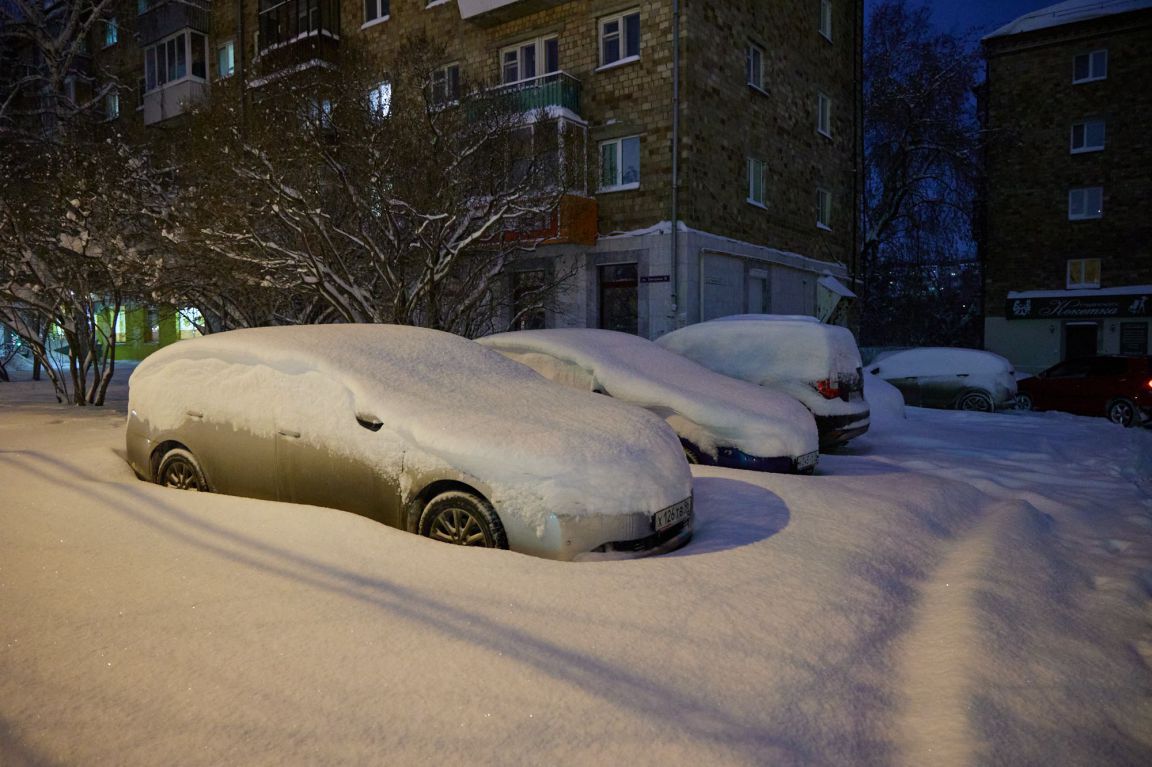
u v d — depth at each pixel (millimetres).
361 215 10398
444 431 4355
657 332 17578
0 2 20734
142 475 5711
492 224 10000
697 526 5031
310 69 11500
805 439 6871
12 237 10969
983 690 2975
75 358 11641
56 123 20562
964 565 4680
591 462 4195
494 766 2262
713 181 18203
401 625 3172
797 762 2400
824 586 3953
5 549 4090
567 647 3053
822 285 21453
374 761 2268
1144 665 3426
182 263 10383
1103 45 28781
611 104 18109
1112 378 15070
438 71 12328
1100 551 5426
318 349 5027
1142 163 28328
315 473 4746
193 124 10711
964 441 10453
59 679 2736
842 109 25438
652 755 2348
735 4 19047
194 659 2887
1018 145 30469
